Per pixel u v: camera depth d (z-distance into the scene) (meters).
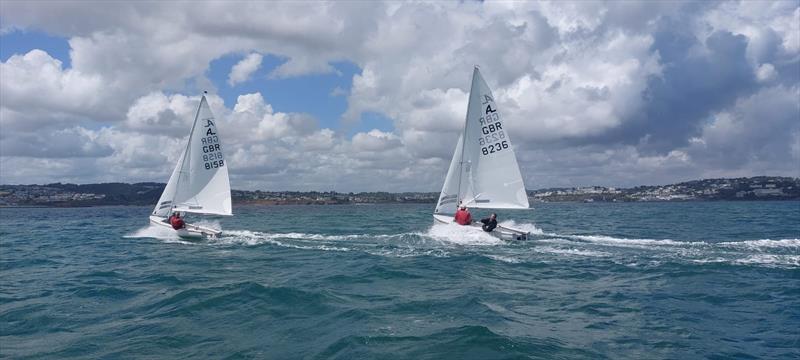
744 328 10.97
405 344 9.86
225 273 18.00
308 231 35.94
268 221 53.12
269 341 10.23
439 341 9.99
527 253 22.34
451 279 16.55
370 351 9.48
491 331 10.47
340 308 12.66
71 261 21.84
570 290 14.83
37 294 14.84
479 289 14.94
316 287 15.02
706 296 13.93
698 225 42.53
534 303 13.26
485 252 22.67
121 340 10.41
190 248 25.39
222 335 10.66
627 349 9.66
